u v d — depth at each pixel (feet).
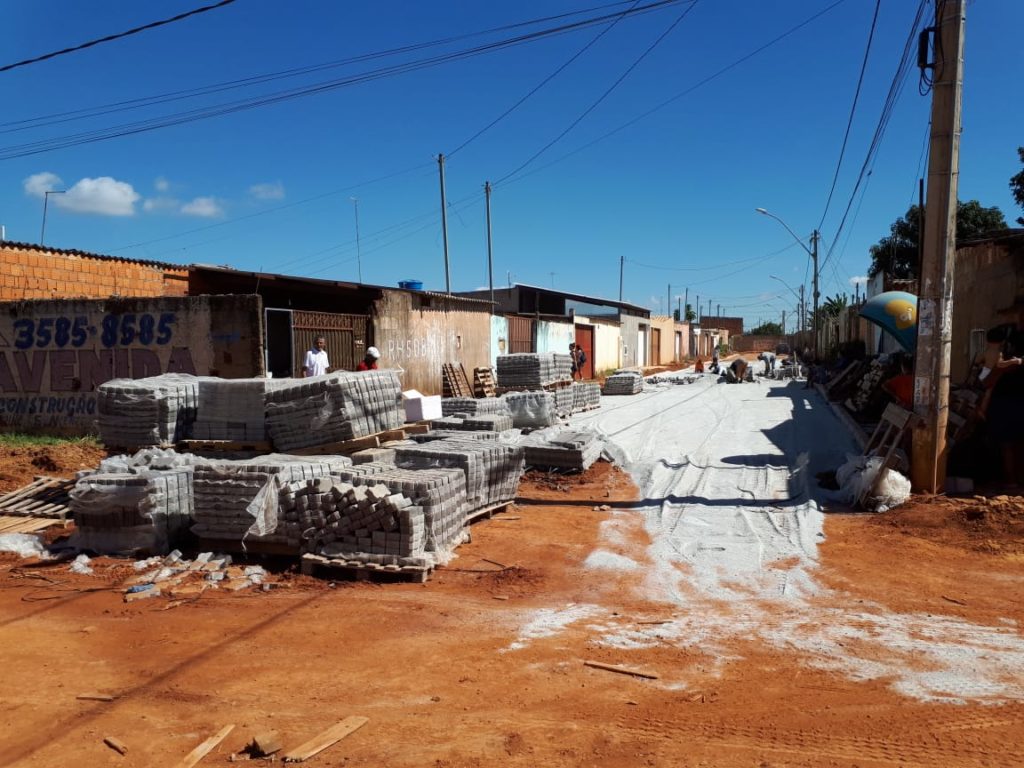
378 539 23.08
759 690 15.16
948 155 30.09
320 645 17.84
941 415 30.68
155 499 24.82
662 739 13.21
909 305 48.44
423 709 14.51
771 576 23.02
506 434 41.34
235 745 13.19
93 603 20.97
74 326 50.37
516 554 25.53
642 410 68.64
